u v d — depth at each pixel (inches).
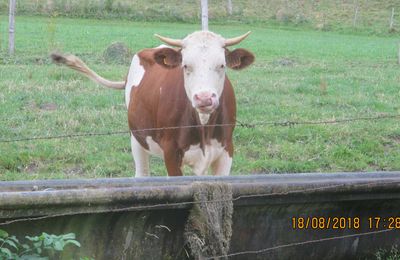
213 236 217.9
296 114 504.1
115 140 418.0
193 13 1856.5
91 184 216.2
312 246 247.8
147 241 220.5
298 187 228.4
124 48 831.7
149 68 314.7
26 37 1085.8
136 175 323.6
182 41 265.7
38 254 196.2
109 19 1726.1
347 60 987.9
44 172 362.9
